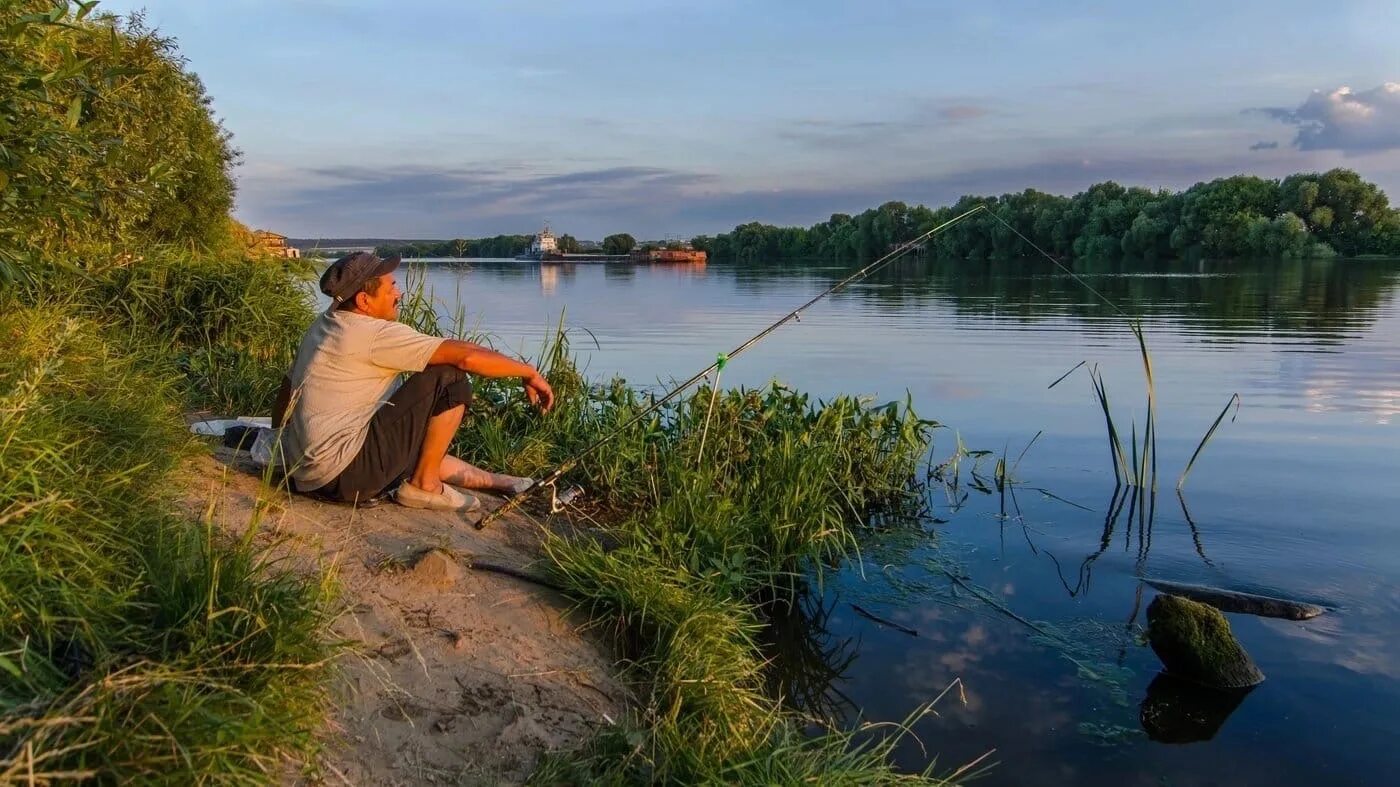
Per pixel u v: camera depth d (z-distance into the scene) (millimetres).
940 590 4590
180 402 4926
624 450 5066
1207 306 18375
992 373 10547
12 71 3330
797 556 4633
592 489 5031
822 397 9133
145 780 1810
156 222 11594
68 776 1684
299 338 7312
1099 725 3342
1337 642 3930
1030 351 12242
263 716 2066
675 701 3070
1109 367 10852
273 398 5945
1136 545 5164
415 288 6777
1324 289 22625
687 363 11195
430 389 3953
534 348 11953
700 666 3221
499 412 5781
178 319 6961
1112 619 4238
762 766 2740
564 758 2586
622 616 3533
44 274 5492
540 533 4340
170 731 1900
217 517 3439
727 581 4078
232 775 1934
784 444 5230
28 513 2412
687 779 2658
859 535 5395
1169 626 3738
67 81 3676
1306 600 4367
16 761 1663
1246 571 4750
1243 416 8281
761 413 5746
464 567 3584
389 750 2445
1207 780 3012
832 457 5566
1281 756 3143
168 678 2010
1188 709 3451
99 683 1904
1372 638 3965
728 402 5637
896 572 4812
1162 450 7199
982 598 4488
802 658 3865
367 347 3844
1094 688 3613
